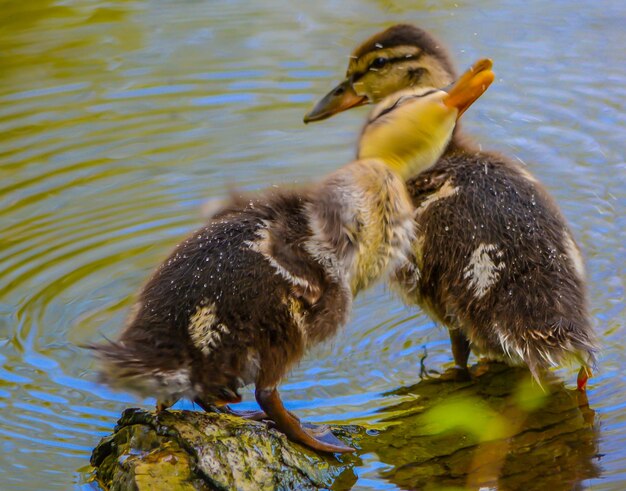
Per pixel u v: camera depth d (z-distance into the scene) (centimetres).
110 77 1847
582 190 1463
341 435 1030
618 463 976
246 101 1759
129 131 1678
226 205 1059
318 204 1023
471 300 1094
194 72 1856
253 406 1075
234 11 2078
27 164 1580
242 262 966
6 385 1107
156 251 1357
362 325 1230
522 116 1650
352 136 1631
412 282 1148
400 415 1068
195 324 940
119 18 2069
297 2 2105
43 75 1855
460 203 1118
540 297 1055
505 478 967
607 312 1205
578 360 1045
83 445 1017
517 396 1097
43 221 1434
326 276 1004
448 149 1191
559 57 1825
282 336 973
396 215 1055
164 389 928
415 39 1365
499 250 1082
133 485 905
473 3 2052
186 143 1638
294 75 1830
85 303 1251
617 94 1703
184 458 931
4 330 1200
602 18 1961
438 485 956
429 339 1207
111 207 1470
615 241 1345
